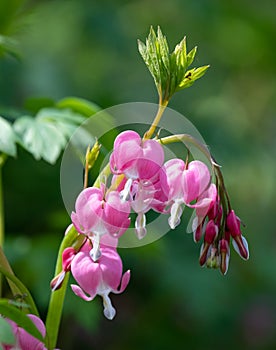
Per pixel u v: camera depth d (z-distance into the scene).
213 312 8.46
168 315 8.80
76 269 3.33
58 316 3.71
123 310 8.73
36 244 7.15
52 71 9.86
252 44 11.52
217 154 9.43
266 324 9.05
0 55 5.36
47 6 10.43
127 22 10.52
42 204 7.80
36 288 6.95
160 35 3.33
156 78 3.34
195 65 11.35
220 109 11.03
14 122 5.23
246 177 10.76
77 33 10.29
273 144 11.88
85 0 10.41
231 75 11.68
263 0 11.70
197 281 8.21
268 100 11.91
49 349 3.54
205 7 10.91
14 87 9.13
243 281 9.19
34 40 10.20
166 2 11.02
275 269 9.41
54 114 5.12
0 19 6.08
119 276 3.35
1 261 3.59
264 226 11.08
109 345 8.66
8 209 7.77
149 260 8.09
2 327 3.25
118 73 10.47
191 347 8.84
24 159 7.73
